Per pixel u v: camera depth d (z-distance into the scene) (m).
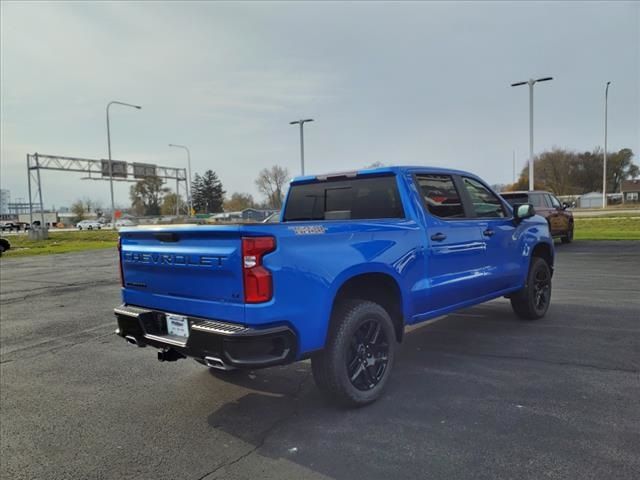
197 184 106.44
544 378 4.16
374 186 4.71
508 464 2.84
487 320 6.32
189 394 4.31
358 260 3.69
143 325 3.77
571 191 88.00
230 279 3.19
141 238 3.92
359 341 3.77
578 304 7.03
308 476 2.85
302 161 33.56
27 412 4.06
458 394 3.92
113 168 53.72
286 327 3.20
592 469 2.74
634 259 12.04
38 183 47.53
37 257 23.08
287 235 3.24
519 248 5.77
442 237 4.54
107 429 3.66
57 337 6.75
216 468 3.00
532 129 25.23
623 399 3.66
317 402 3.95
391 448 3.11
